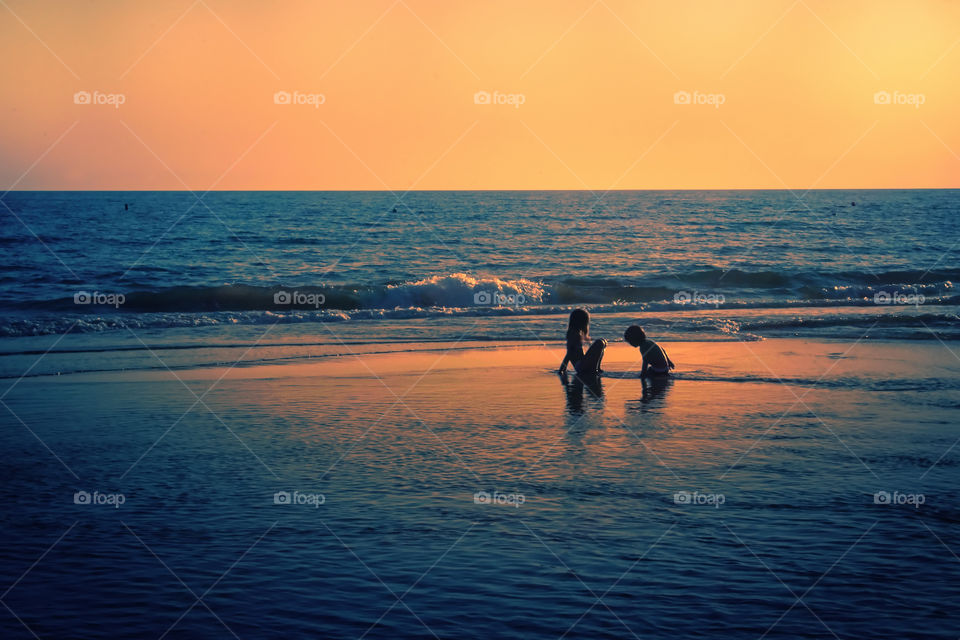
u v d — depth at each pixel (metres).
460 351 14.05
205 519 4.92
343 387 10.34
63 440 7.21
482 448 6.90
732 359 12.65
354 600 3.71
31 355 13.46
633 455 6.60
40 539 4.55
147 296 23.59
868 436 7.32
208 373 11.57
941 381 10.58
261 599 3.73
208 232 55.09
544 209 80.81
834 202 101.19
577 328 11.54
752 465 6.27
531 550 4.34
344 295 24.36
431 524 4.80
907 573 4.03
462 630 3.40
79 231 56.16
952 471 6.07
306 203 99.75
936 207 89.31
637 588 3.84
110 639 3.33
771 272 29.77
